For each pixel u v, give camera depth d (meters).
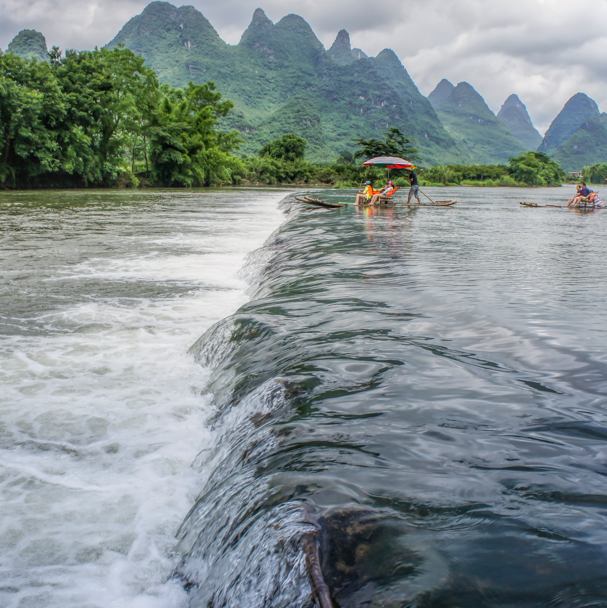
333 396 2.86
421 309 4.84
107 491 2.84
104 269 9.23
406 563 1.47
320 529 1.64
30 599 2.05
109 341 5.43
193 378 4.44
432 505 1.76
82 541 2.42
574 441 2.26
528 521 1.64
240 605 1.65
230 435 3.01
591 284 6.06
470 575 1.41
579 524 1.62
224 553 1.93
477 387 2.93
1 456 3.18
